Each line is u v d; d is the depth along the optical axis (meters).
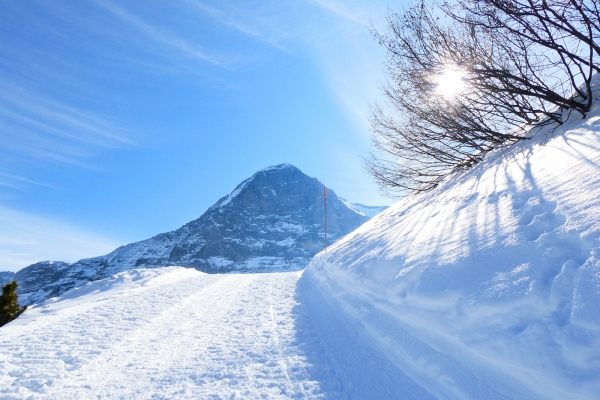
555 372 2.21
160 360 4.96
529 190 4.17
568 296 2.44
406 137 9.76
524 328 2.55
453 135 8.36
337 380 3.99
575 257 2.68
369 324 4.81
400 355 3.86
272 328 6.25
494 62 6.71
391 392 3.49
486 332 2.81
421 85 7.64
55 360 5.00
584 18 5.09
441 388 3.12
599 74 6.12
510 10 5.62
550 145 5.16
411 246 4.92
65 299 12.77
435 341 3.45
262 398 3.72
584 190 3.32
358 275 5.71
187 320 7.07
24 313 11.00
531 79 6.27
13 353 5.29
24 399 3.94
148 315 7.48
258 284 11.55
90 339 5.89
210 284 11.79
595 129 4.52
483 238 3.77
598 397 1.97
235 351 5.16
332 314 6.38
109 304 8.55
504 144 7.43
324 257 10.45
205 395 3.85
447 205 5.84
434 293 3.48
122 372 4.58
